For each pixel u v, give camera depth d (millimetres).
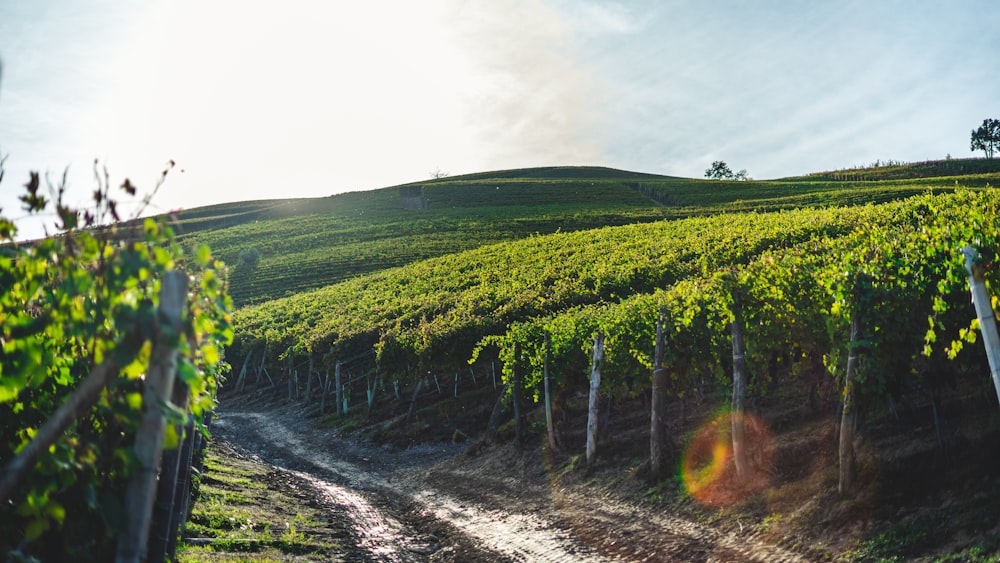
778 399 16766
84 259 4043
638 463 15227
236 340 46125
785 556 9125
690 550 10148
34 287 4484
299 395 39406
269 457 26062
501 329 28391
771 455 12445
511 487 16781
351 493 18484
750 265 13984
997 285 8391
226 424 34500
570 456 17828
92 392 3422
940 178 87375
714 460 13578
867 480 9664
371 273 68875
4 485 3135
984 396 11141
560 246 57219
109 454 4367
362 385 36219
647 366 16125
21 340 3998
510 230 85250
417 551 12203
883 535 8562
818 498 10070
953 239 9711
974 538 7684
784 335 13656
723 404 17750
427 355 27359
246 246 90750
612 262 39781
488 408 26141
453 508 15531
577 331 19047
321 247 86250
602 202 108812
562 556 10859
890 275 10305
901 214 26812
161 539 5551
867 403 10188
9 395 3957
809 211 47281
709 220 57094
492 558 11219
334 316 45844
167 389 3562
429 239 83750
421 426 26219
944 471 9445
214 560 9648
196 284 4484
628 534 11453
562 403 20172
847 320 10438
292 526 13023
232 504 14320
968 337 7777
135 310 3586
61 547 4609
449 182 145125
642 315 16453
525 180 143250
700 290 13898
